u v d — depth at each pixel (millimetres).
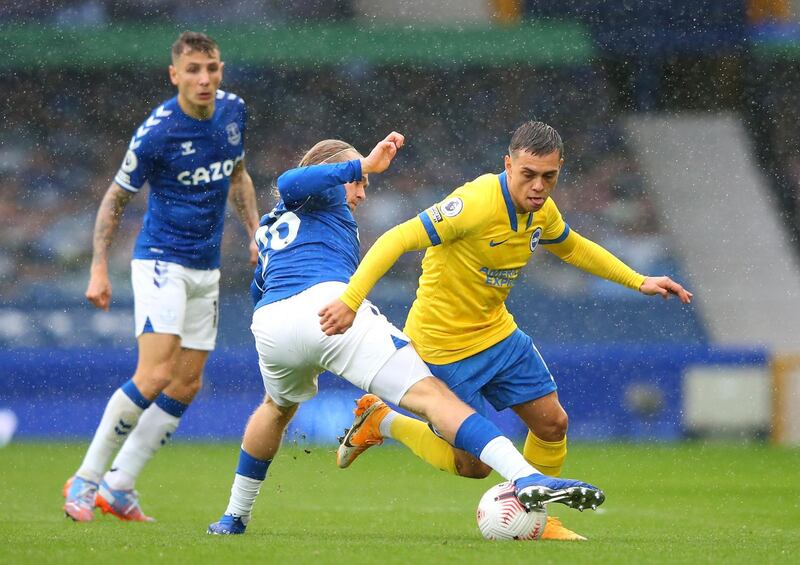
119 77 66625
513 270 17062
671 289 18031
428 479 33906
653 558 13672
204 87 21875
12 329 55469
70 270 60531
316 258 16359
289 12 67562
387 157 16219
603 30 69312
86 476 21719
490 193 16281
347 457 18938
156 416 22562
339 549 14484
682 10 69188
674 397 49469
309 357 15859
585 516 23812
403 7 69688
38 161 65312
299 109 66688
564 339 58875
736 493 30188
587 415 49375
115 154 66375
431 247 17203
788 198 71312
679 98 72188
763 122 73250
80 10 66125
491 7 71188
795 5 69625
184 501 26766
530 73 69562
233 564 13008
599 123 69938
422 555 13758
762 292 66188
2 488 29750
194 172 22438
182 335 22891
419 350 17625
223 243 58719
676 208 70000
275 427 17203
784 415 49406
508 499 16328
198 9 66625
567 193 69188
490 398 17969
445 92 67562
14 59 65562
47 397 48094
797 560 13703
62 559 13359
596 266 18188
